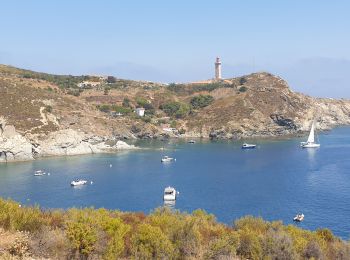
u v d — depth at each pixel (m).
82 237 24.97
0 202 30.58
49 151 157.12
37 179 111.38
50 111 182.12
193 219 34.78
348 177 112.19
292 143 199.75
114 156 157.75
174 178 114.50
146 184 106.56
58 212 35.56
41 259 22.80
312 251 30.86
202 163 140.62
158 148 183.12
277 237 29.86
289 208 81.31
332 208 80.81
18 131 154.50
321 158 149.00
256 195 92.94
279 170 125.38
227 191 97.44
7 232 26.27
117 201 89.25
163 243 26.31
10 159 142.50
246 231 31.72
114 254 25.05
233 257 27.69
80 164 137.75
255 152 168.12
